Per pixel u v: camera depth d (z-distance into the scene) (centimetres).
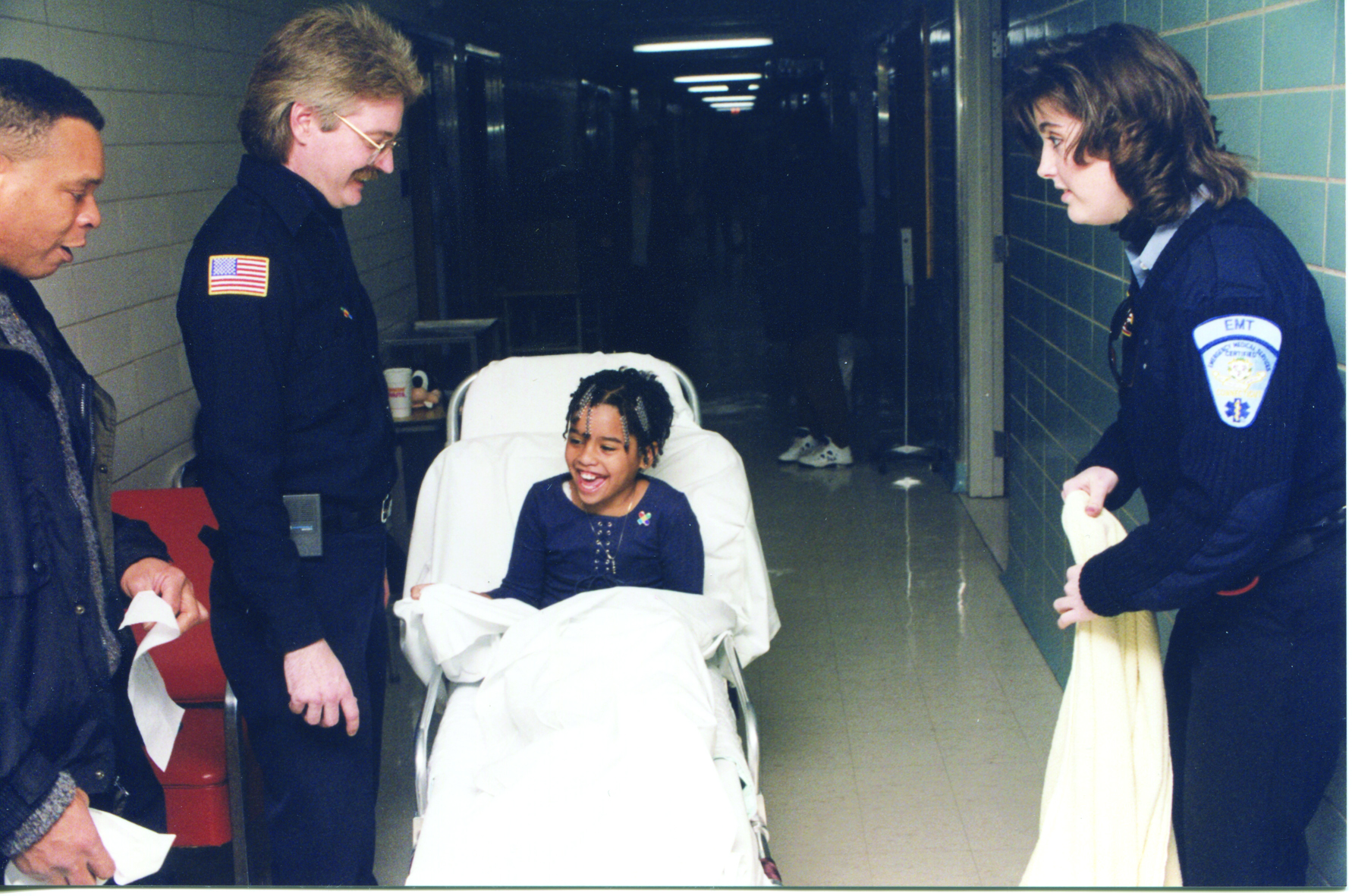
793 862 254
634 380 225
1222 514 150
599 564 230
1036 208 357
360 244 549
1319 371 154
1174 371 160
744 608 254
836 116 1096
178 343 353
